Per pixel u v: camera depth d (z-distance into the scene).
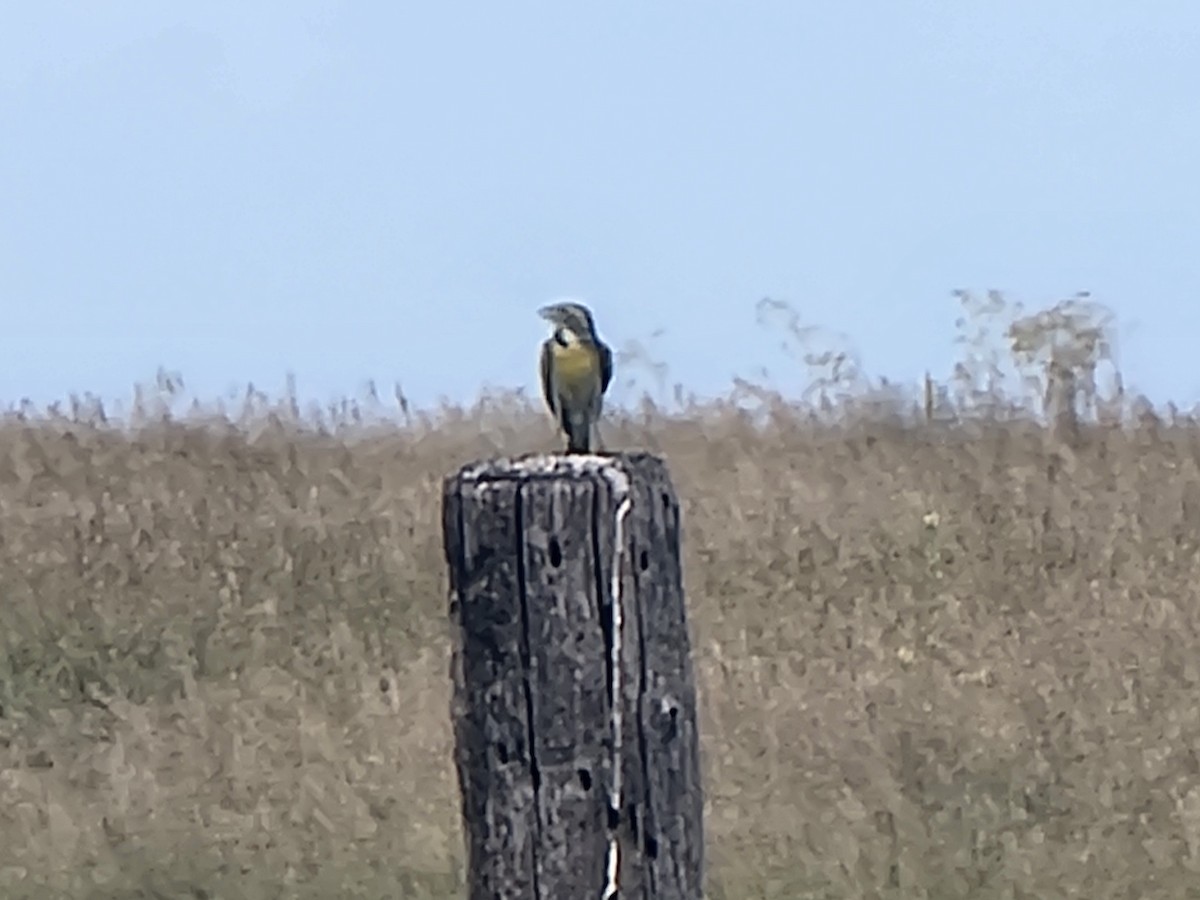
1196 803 13.45
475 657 5.19
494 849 5.19
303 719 15.52
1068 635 17.58
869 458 22.80
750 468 22.33
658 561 5.21
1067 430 24.39
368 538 20.25
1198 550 20.03
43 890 12.28
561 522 5.15
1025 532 20.31
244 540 20.08
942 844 12.65
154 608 18.41
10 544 19.56
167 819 13.41
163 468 22.03
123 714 16.05
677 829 5.19
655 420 24.31
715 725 14.96
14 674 17.03
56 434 22.80
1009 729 14.87
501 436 24.12
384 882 12.26
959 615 18.12
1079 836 12.91
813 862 12.30
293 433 23.83
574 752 5.16
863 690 15.91
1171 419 24.41
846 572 19.53
